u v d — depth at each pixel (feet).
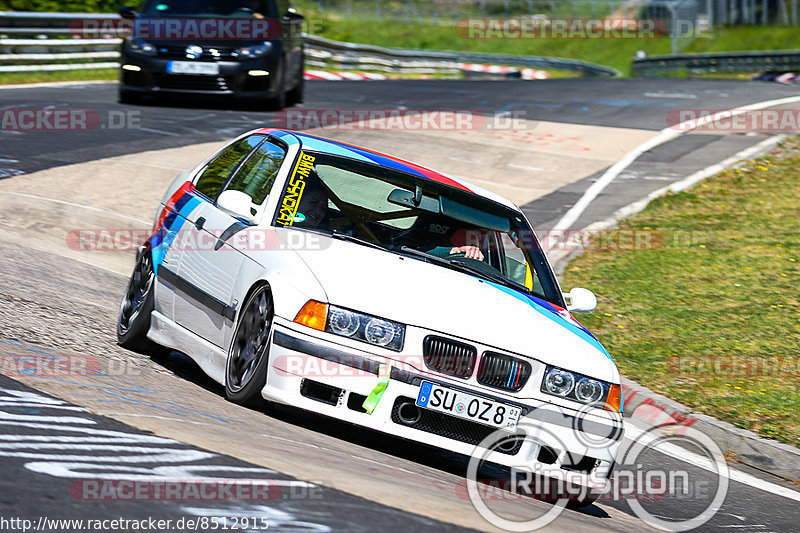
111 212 130.52
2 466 40.50
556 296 71.72
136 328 75.05
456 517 45.24
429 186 74.90
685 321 117.08
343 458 53.57
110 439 46.68
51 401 52.47
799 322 118.01
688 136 231.91
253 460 47.14
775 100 292.40
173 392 62.23
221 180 76.95
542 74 560.61
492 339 59.41
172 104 220.02
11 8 334.44
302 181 69.72
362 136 204.95
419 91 303.89
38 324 74.90
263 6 217.77
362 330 58.39
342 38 590.55
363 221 69.41
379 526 40.01
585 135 229.86
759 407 92.38
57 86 241.76
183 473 42.91
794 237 156.04
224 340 65.00
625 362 103.19
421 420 58.18
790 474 82.33
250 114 215.72
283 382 58.49
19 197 129.18
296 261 61.82
